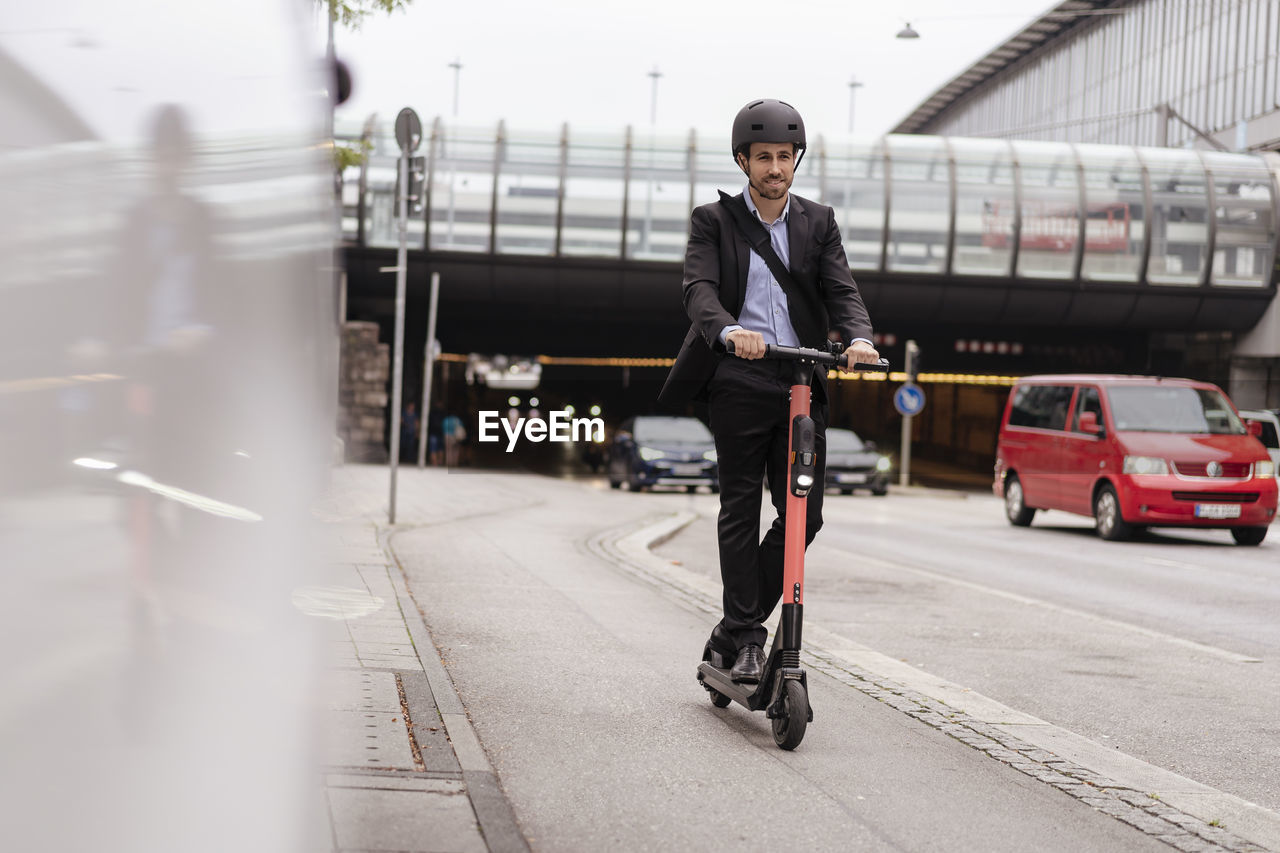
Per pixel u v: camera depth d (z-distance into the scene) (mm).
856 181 34375
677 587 9562
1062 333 40250
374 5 11125
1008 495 19516
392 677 5328
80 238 958
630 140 34281
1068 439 17781
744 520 4965
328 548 1550
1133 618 9484
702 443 27922
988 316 35281
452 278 34219
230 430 1229
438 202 33812
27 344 901
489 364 52938
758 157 4758
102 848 1022
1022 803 4090
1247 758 5121
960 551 14758
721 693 5004
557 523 15789
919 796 4105
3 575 890
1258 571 13297
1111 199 34594
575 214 34031
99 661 1009
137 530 1055
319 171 1546
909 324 39906
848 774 4340
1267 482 16391
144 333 1057
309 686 1454
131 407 1041
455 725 4586
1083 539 17016
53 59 917
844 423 66750
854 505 25016
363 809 3502
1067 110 73938
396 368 13875
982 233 34406
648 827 3648
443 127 34156
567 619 7613
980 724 5285
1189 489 16219
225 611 1223
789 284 4797
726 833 3619
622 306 35312
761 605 5035
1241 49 56750
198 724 1172
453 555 11039
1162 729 5605
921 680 6281
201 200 1154
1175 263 34719
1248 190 34812
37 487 921
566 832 3566
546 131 34250
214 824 1204
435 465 37812
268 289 1318
